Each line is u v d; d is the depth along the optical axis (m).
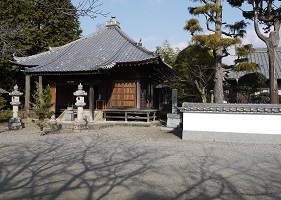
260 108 11.07
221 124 11.55
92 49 21.56
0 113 20.52
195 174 6.15
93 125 15.95
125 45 21.42
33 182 5.44
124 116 19.95
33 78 28.00
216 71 15.51
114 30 24.64
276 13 15.14
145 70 20.19
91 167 6.73
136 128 16.53
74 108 22.12
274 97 14.27
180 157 8.06
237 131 11.35
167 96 28.78
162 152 8.85
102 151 8.96
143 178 5.77
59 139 11.66
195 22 14.41
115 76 19.86
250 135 11.18
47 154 8.37
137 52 19.59
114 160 7.57
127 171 6.35
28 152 8.66
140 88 19.52
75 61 19.48
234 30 15.79
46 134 13.26
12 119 15.23
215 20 15.70
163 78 22.05
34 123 17.12
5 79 27.88
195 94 20.69
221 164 7.20
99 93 20.36
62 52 21.64
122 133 13.99
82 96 14.81
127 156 8.15
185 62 19.88
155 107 23.95
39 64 19.75
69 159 7.66
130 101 19.44
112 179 5.67
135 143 10.77
